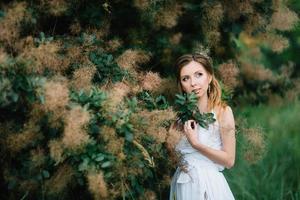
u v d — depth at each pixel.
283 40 4.52
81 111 2.89
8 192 3.48
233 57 4.73
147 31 4.30
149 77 3.63
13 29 3.28
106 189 3.01
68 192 3.46
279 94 5.42
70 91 3.19
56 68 3.36
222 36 4.57
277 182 5.01
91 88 3.23
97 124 3.03
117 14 4.18
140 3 3.92
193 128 3.48
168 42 4.38
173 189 3.57
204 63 3.54
